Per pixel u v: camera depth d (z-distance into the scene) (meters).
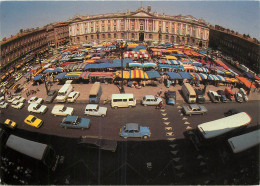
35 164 18.52
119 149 20.95
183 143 22.02
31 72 44.12
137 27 83.50
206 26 78.50
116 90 36.66
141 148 21.12
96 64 45.12
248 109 30.12
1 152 20.08
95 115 27.56
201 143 20.69
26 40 63.91
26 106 31.27
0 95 34.47
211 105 31.42
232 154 19.48
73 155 20.16
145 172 18.09
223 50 71.50
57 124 25.84
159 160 19.55
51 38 81.62
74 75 38.69
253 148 19.72
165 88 37.84
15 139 19.28
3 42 52.19
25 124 25.81
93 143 20.22
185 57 56.69
